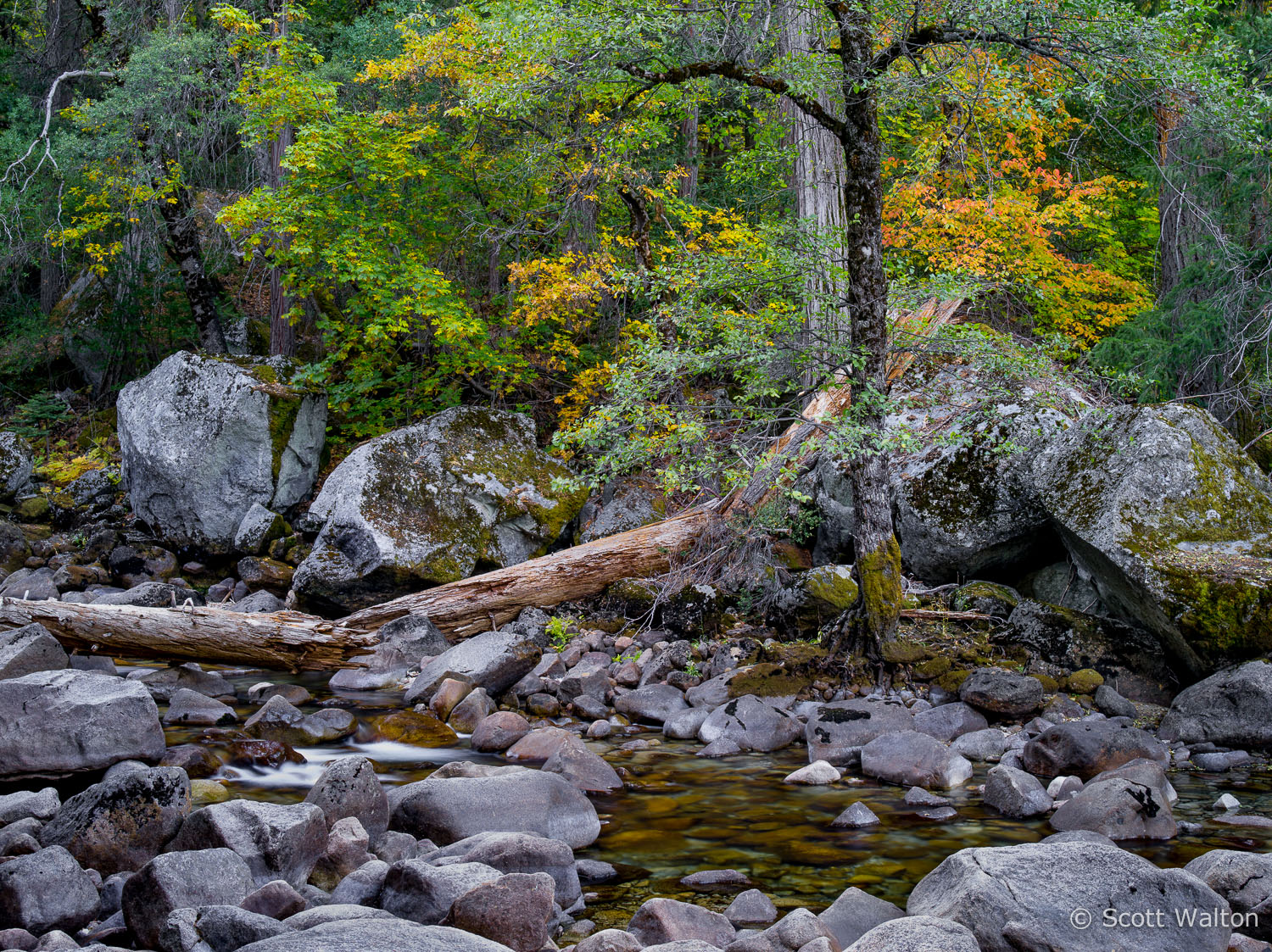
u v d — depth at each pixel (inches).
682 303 317.7
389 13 611.8
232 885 155.9
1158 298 436.5
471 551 422.3
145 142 594.9
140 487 509.7
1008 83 305.0
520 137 501.0
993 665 306.0
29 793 203.3
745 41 323.3
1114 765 232.2
